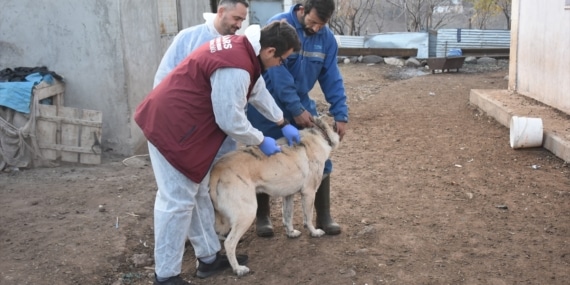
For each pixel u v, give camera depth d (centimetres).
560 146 685
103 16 731
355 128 908
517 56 1014
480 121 924
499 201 553
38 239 468
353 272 408
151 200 566
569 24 823
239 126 351
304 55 440
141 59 793
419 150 756
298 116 436
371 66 1758
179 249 373
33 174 658
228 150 444
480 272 408
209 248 402
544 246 449
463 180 622
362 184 612
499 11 2202
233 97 343
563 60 839
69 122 687
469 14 2995
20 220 509
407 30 2672
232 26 414
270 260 432
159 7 950
